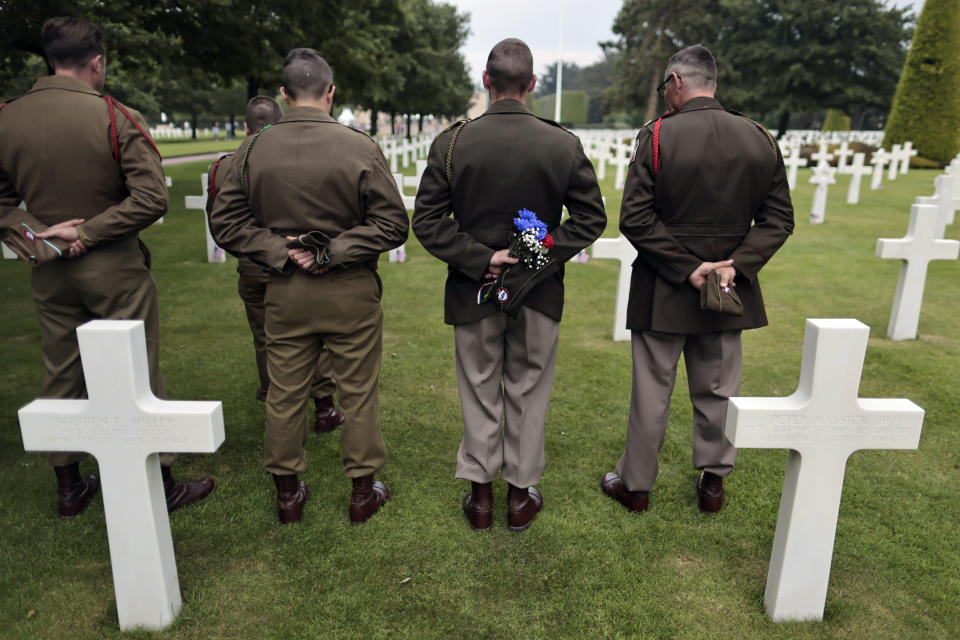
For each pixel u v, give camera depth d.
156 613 1.90
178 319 5.07
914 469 2.90
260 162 2.17
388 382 3.89
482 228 2.23
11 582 2.11
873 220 10.06
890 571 2.21
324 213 2.18
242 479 2.76
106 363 1.65
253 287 3.02
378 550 2.31
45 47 2.23
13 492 2.62
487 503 2.42
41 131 2.18
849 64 41.66
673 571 2.21
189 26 12.63
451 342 4.62
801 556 1.89
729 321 2.33
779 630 1.94
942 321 5.13
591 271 6.99
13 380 3.82
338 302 2.23
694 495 2.70
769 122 62.28
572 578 2.17
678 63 2.29
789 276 6.61
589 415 3.48
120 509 1.78
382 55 21.34
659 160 2.22
